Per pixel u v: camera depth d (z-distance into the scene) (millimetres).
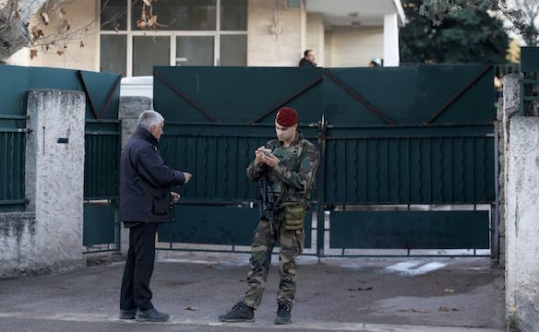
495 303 9102
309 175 7730
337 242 11531
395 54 22797
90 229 11359
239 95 11555
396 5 21562
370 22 24609
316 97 11461
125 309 8180
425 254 12031
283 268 7906
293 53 20672
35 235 10477
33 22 17969
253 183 11523
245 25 20938
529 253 7445
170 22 21062
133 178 7926
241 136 11539
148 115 8039
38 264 10539
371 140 11414
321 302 9211
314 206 11609
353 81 11414
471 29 33125
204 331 7707
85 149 11211
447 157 11320
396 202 11375
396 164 11391
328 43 25656
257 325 7918
